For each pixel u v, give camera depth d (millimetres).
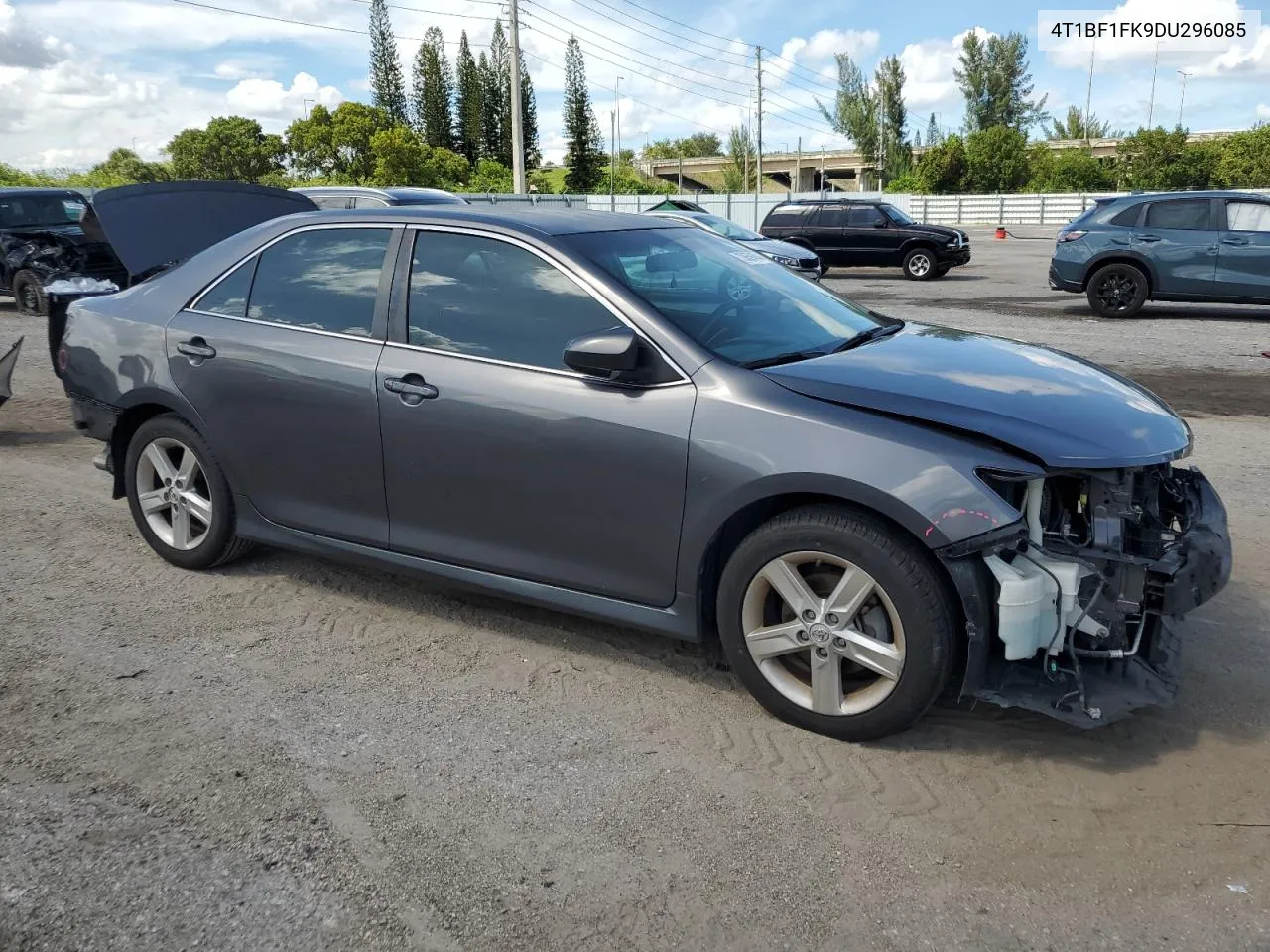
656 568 3459
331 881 2633
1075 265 14398
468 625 4184
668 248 4043
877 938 2428
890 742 3268
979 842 2777
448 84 99438
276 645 3998
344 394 3969
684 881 2633
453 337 3791
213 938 2432
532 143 100812
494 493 3699
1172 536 3250
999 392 3311
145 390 4559
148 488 4789
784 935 2441
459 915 2512
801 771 3121
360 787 3041
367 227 4117
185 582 4625
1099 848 2746
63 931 2447
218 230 5855
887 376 3361
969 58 98875
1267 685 3623
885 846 2766
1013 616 2924
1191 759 3168
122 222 5504
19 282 14664
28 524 5422
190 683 3678
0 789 3004
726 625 3396
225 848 2758
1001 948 2395
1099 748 3232
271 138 63406
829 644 3191
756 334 3633
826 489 3070
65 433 7598
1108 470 3068
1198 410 8219
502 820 2887
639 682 3695
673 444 3314
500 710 3500
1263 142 59375
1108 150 83688
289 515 4297
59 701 3533
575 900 2564
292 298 4238
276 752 3230
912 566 3010
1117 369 10047
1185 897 2553
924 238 22062
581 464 3484
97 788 3020
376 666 3818
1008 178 68688
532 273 3713
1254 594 4434
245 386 4242
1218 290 13516
